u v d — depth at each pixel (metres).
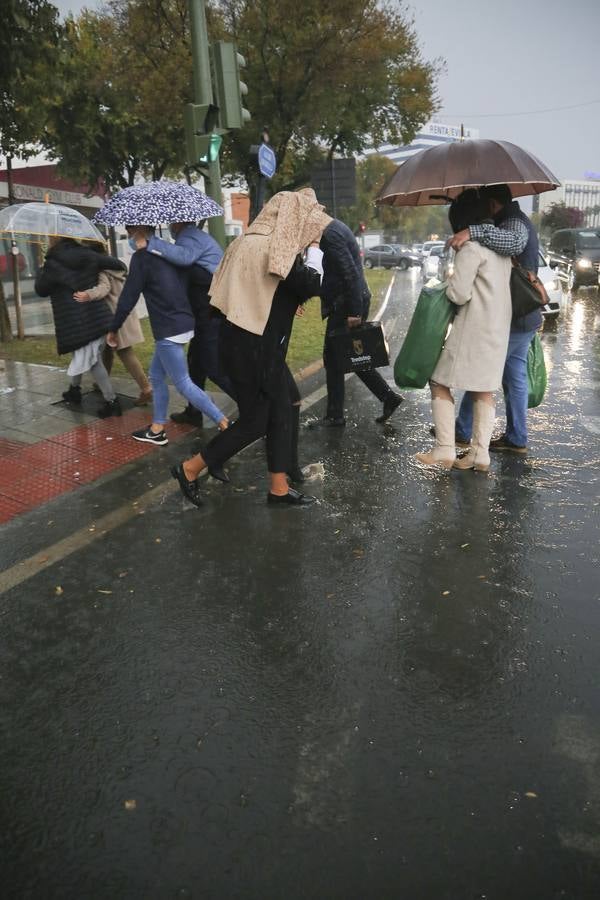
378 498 4.59
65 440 5.71
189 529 4.18
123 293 5.17
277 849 2.05
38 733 2.53
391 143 24.55
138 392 6.97
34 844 2.08
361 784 2.28
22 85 8.88
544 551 3.84
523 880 1.94
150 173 27.44
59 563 3.79
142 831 2.12
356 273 5.69
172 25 18.27
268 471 4.74
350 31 18.92
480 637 3.07
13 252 10.25
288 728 2.54
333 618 3.23
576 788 2.24
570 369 8.80
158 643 3.06
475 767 2.34
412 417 6.57
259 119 20.06
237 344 3.94
